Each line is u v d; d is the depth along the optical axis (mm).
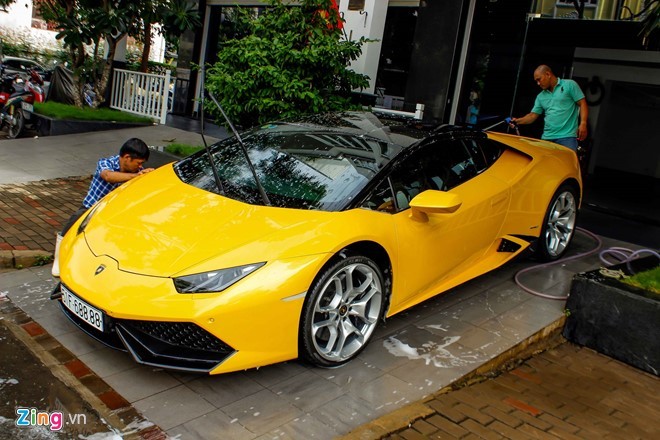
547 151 5305
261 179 4035
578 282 4199
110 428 2939
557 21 8102
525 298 4703
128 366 3518
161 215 3686
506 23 8359
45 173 8164
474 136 4844
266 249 3291
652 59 8328
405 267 3898
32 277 4773
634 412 3447
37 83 12656
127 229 3590
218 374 3459
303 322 3338
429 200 3725
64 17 11742
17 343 3697
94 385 3299
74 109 11789
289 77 6746
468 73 8414
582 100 6270
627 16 7605
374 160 4098
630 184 9344
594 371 3883
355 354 3656
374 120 4812
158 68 17891
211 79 6953
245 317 3113
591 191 8656
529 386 3639
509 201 4699
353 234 3504
